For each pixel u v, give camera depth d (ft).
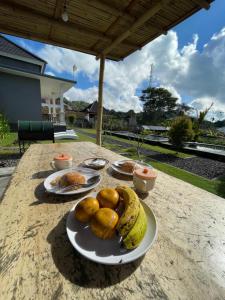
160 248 1.76
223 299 1.27
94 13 7.63
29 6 7.34
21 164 4.35
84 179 3.15
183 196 2.93
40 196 2.73
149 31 8.68
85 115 91.20
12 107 26.96
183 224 2.18
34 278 1.38
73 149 6.37
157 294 1.30
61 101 33.09
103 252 1.61
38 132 13.75
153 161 16.47
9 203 2.50
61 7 7.23
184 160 17.87
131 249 1.65
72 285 1.34
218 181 11.23
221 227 2.15
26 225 2.02
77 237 1.79
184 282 1.40
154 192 3.04
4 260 1.53
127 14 7.43
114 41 9.53
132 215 1.73
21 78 27.04
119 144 26.58
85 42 10.21
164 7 6.95
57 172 3.55
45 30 9.05
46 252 1.65
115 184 3.32
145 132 26.96
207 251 1.75
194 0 6.40
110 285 1.35
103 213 1.76
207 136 41.93
